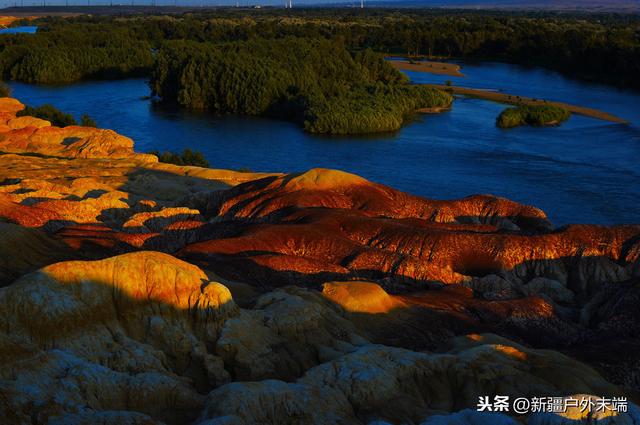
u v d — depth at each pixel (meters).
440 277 54.91
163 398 28.91
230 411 27.22
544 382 34.09
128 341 31.81
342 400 30.34
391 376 32.25
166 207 73.56
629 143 120.56
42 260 45.62
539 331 46.91
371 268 55.88
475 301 49.28
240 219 70.50
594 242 59.84
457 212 72.62
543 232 63.75
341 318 40.28
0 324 29.75
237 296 42.47
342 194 72.81
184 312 34.19
